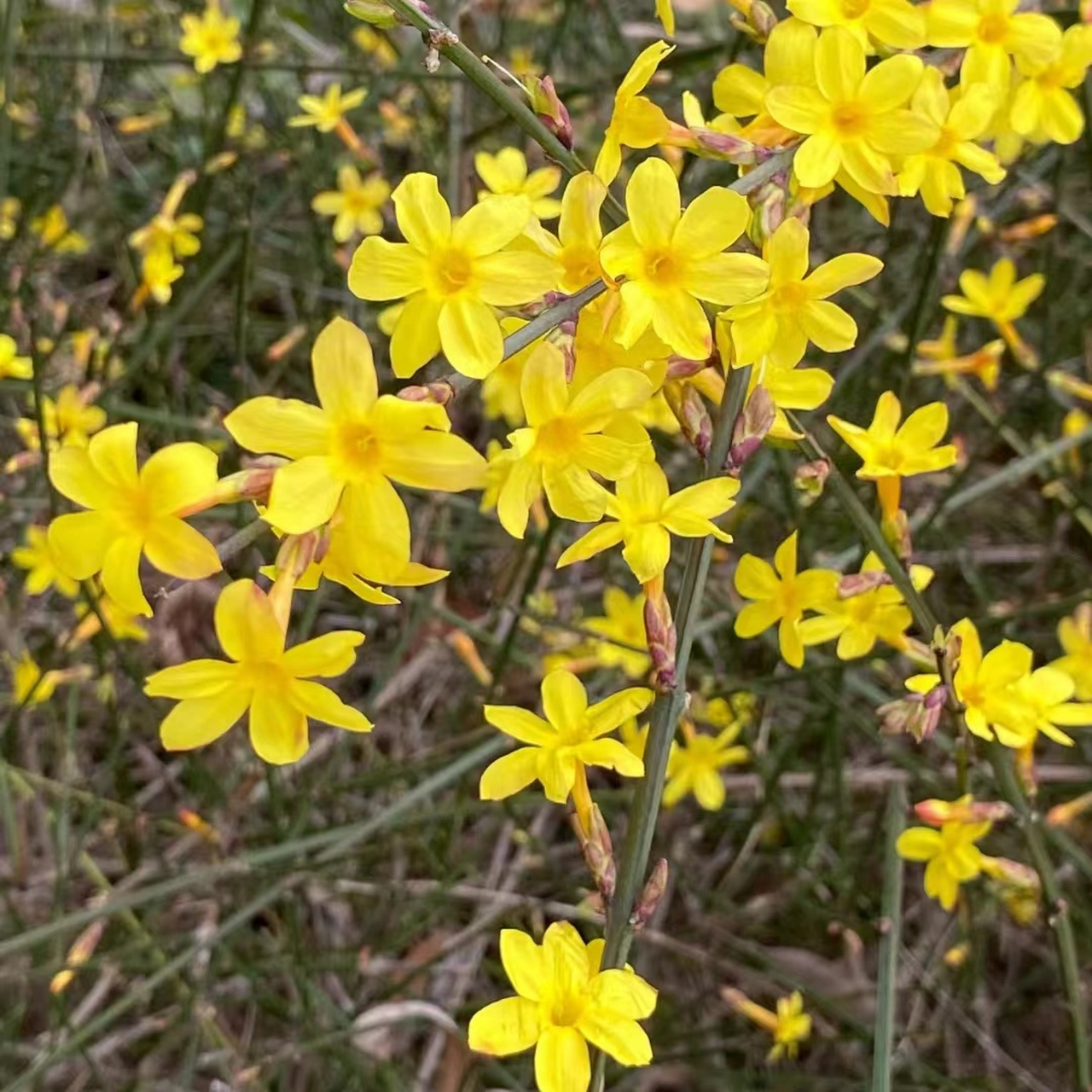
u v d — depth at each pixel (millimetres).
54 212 391
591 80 445
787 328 181
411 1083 352
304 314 422
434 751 361
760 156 182
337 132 436
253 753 354
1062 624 259
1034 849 219
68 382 365
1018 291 313
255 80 476
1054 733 206
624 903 177
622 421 174
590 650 355
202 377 478
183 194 366
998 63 200
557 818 420
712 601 365
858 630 215
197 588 375
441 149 429
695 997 384
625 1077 363
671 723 182
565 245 173
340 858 328
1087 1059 223
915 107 187
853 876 353
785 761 349
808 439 205
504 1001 165
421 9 173
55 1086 356
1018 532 461
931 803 217
